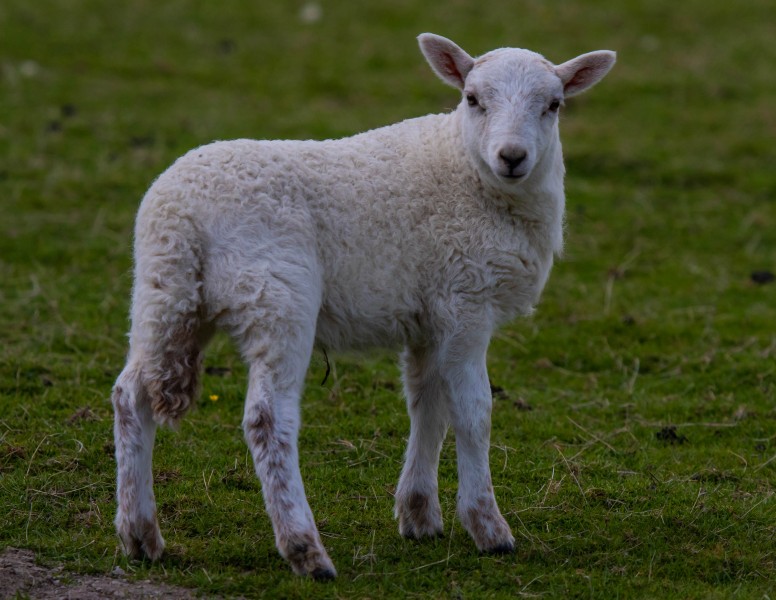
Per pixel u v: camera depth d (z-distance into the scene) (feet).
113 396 39.68
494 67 44.80
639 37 144.25
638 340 73.41
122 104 112.98
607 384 67.21
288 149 42.34
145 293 39.42
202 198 39.65
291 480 38.96
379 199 42.88
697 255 89.45
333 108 115.96
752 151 111.86
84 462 51.88
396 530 47.14
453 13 147.54
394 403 61.77
